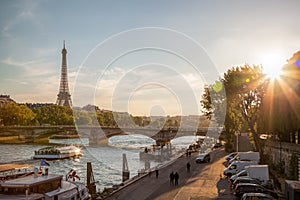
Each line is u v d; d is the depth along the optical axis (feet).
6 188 127.54
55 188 140.46
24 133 553.64
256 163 184.14
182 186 161.27
